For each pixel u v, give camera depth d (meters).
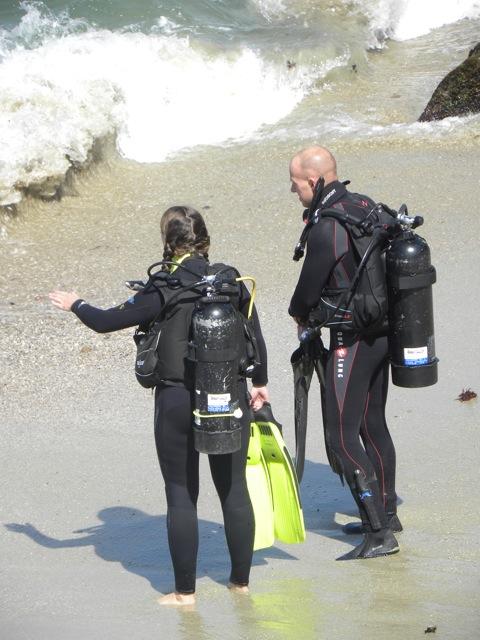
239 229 38.19
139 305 16.52
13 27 58.41
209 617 15.91
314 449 23.94
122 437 24.41
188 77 54.00
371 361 18.38
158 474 22.59
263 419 17.78
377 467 19.33
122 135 47.69
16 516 20.75
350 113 52.78
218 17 64.06
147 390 26.95
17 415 25.55
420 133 47.62
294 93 55.91
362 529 19.38
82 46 53.59
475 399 25.38
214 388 15.74
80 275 35.41
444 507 20.28
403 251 17.66
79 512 20.94
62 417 25.48
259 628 15.30
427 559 17.95
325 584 17.12
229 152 47.56
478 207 38.78
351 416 18.45
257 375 17.39
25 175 40.41
